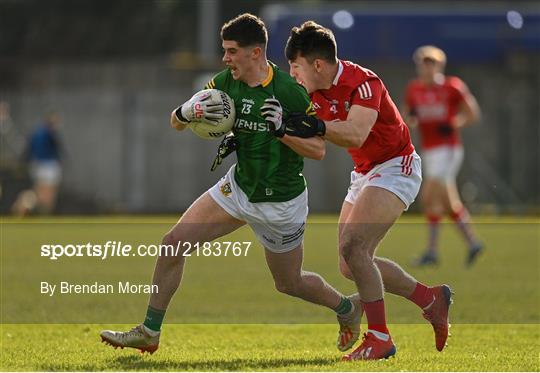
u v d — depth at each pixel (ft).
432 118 171.83
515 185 309.42
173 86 323.98
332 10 317.63
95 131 317.42
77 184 316.40
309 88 86.17
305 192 86.99
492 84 311.27
